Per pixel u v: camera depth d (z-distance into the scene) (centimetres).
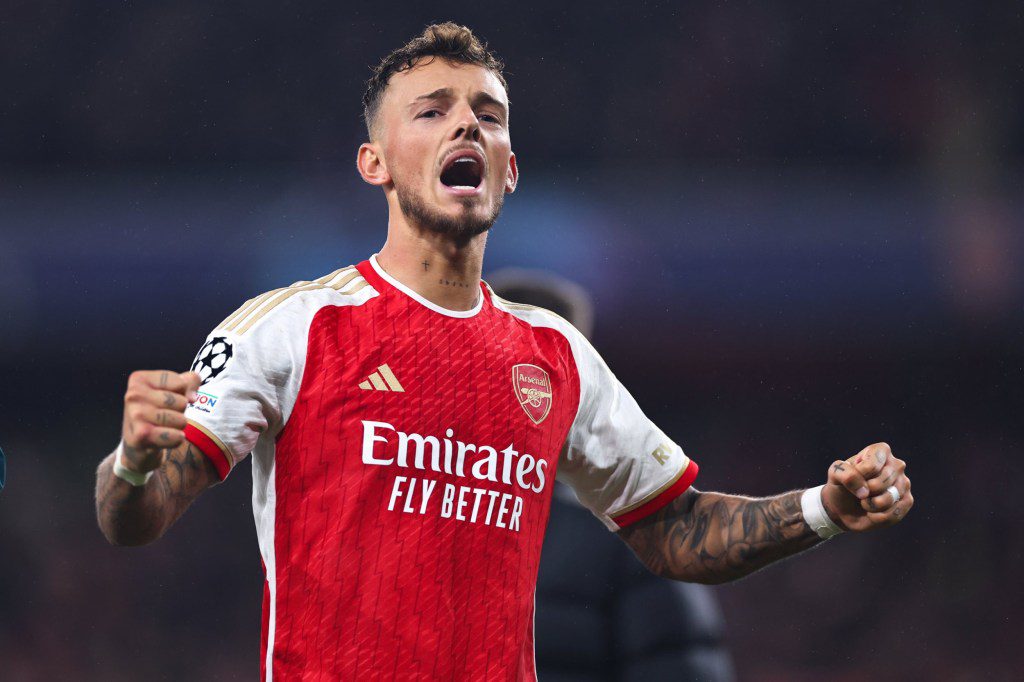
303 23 6444
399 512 837
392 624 825
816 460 6159
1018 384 6038
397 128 934
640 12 6500
